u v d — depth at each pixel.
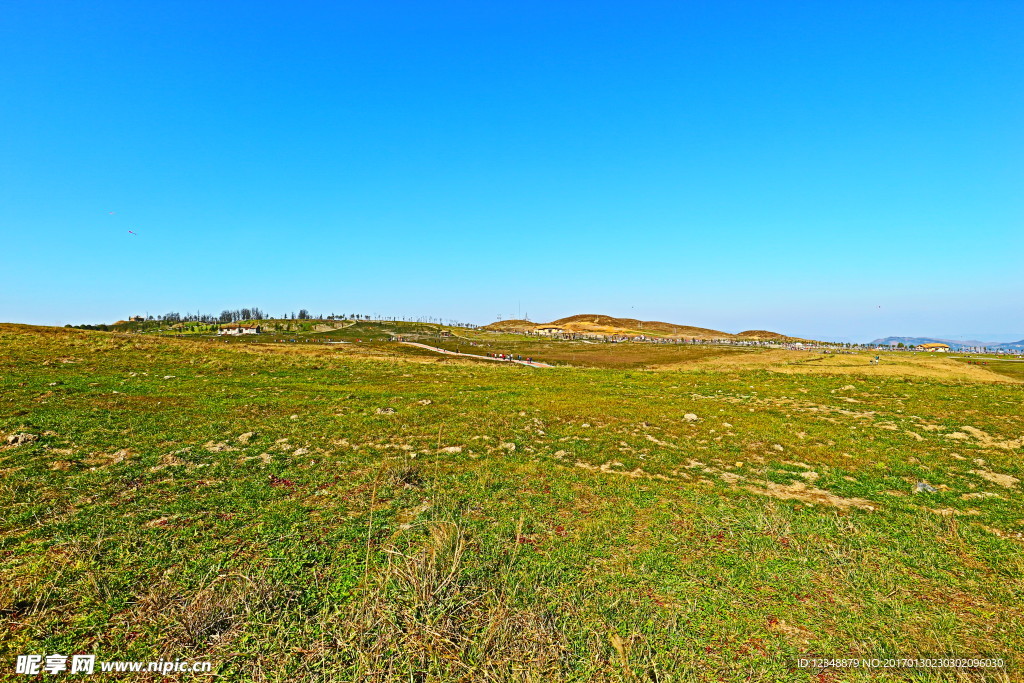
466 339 156.50
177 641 5.57
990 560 8.20
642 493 11.20
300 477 11.71
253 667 5.25
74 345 35.94
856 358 69.44
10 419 15.70
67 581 6.73
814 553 8.35
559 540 8.69
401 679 5.12
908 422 18.08
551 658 5.51
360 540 8.39
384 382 28.53
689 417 18.98
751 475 12.80
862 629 6.30
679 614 6.53
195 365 31.88
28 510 9.20
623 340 165.38
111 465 11.99
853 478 12.63
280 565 7.40
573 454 14.35
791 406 21.56
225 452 13.47
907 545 8.73
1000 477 12.70
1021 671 5.48
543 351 106.94
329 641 5.68
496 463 13.23
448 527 8.66
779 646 5.94
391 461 13.15
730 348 104.94
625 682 5.24
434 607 6.22
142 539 8.16
